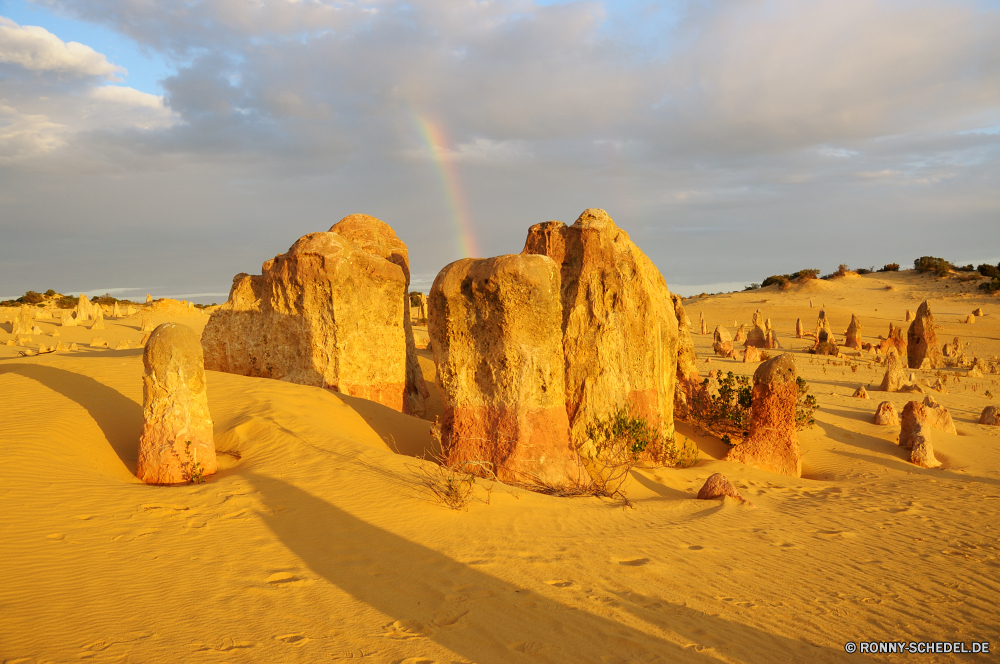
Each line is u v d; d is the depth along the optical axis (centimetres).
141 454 941
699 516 920
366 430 1292
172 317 5919
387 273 1705
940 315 7888
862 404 2153
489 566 668
